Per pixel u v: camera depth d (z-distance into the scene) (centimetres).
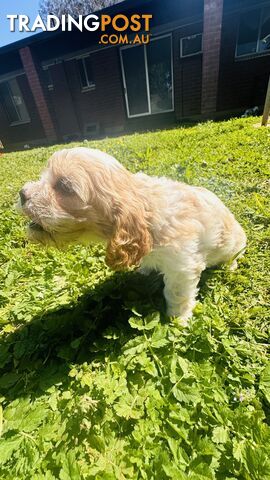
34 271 185
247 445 88
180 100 781
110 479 83
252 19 635
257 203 214
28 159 518
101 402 103
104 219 107
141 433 93
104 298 151
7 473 87
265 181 254
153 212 117
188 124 712
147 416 99
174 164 305
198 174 274
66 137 955
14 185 349
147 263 137
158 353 119
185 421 96
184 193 131
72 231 106
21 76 930
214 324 129
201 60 714
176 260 124
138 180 122
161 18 679
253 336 128
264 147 332
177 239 121
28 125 1017
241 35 659
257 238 185
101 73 824
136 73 806
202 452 88
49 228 102
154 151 377
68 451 91
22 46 769
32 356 126
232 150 334
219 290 155
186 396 100
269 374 108
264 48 657
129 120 879
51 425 99
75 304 150
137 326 122
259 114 638
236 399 103
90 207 103
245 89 705
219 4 590
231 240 151
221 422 95
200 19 666
